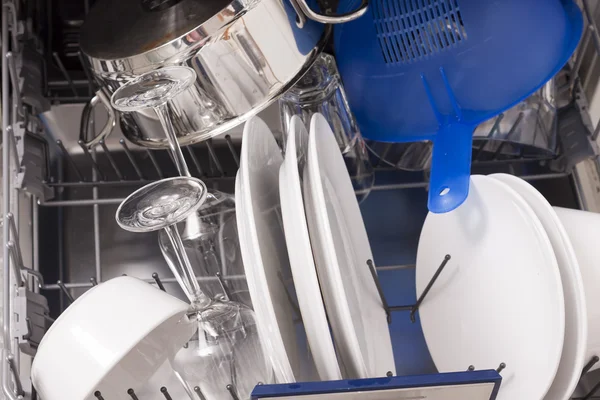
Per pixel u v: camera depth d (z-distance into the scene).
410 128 0.84
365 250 0.82
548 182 0.97
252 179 0.68
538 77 0.79
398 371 0.88
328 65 0.86
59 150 1.00
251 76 0.72
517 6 0.76
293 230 0.63
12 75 0.87
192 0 0.71
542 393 0.65
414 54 0.80
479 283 0.75
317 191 0.63
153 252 0.95
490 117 0.79
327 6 0.98
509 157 0.96
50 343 0.61
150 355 0.64
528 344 0.67
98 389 0.61
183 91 0.73
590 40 0.93
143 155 1.01
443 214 0.81
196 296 0.71
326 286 0.64
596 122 0.93
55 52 1.02
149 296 0.62
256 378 0.68
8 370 0.68
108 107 0.81
